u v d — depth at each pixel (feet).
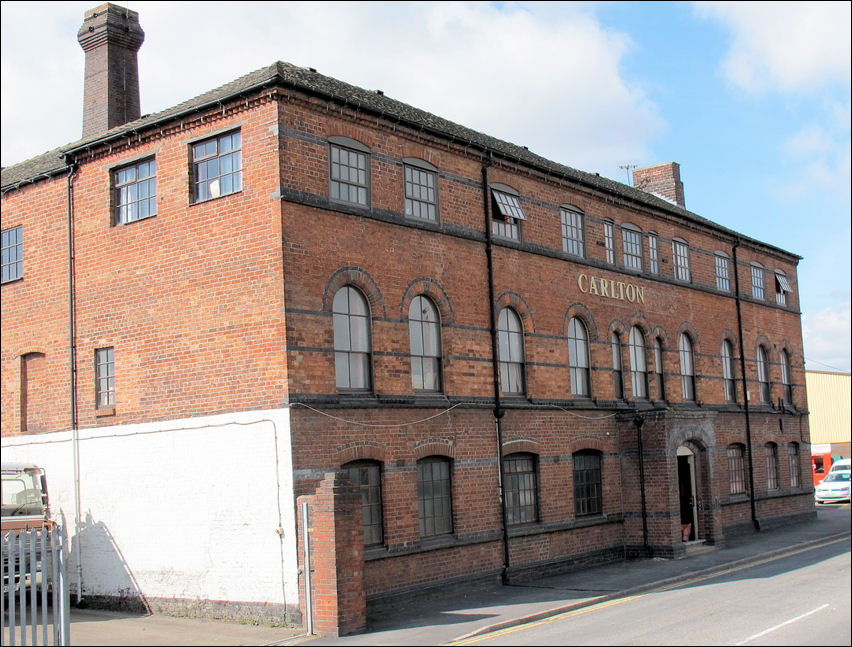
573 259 79.87
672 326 93.15
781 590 58.18
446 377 65.21
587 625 48.75
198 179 60.03
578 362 80.02
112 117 74.08
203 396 57.52
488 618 52.34
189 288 59.06
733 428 101.40
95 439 63.36
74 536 63.36
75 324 65.72
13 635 43.04
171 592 57.52
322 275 56.75
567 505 75.00
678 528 79.00
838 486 145.89
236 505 54.95
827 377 181.68
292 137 56.34
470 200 69.82
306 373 54.60
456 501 64.23
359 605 50.19
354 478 57.26
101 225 64.85
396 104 69.67
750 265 111.34
